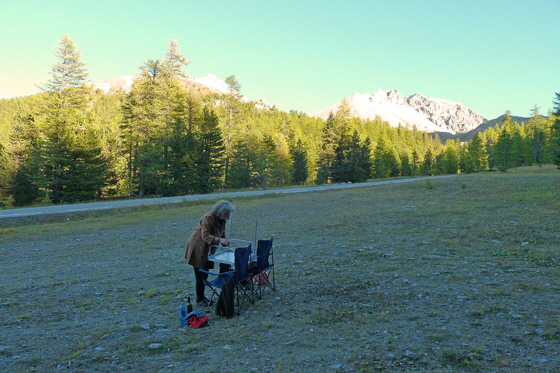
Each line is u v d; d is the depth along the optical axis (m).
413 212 15.98
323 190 36.31
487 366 3.43
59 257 10.77
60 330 4.96
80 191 45.94
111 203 25.81
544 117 117.06
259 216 18.27
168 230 15.16
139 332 4.76
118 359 3.98
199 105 61.38
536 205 15.62
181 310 5.09
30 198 51.09
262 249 6.06
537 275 6.46
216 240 5.61
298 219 16.42
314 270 7.61
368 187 37.19
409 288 6.06
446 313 4.89
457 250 8.71
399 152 145.25
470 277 6.52
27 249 12.28
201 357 3.93
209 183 52.62
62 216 19.72
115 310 5.73
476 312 4.84
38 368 3.82
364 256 8.62
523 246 8.73
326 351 3.91
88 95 49.28
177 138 50.53
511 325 4.40
